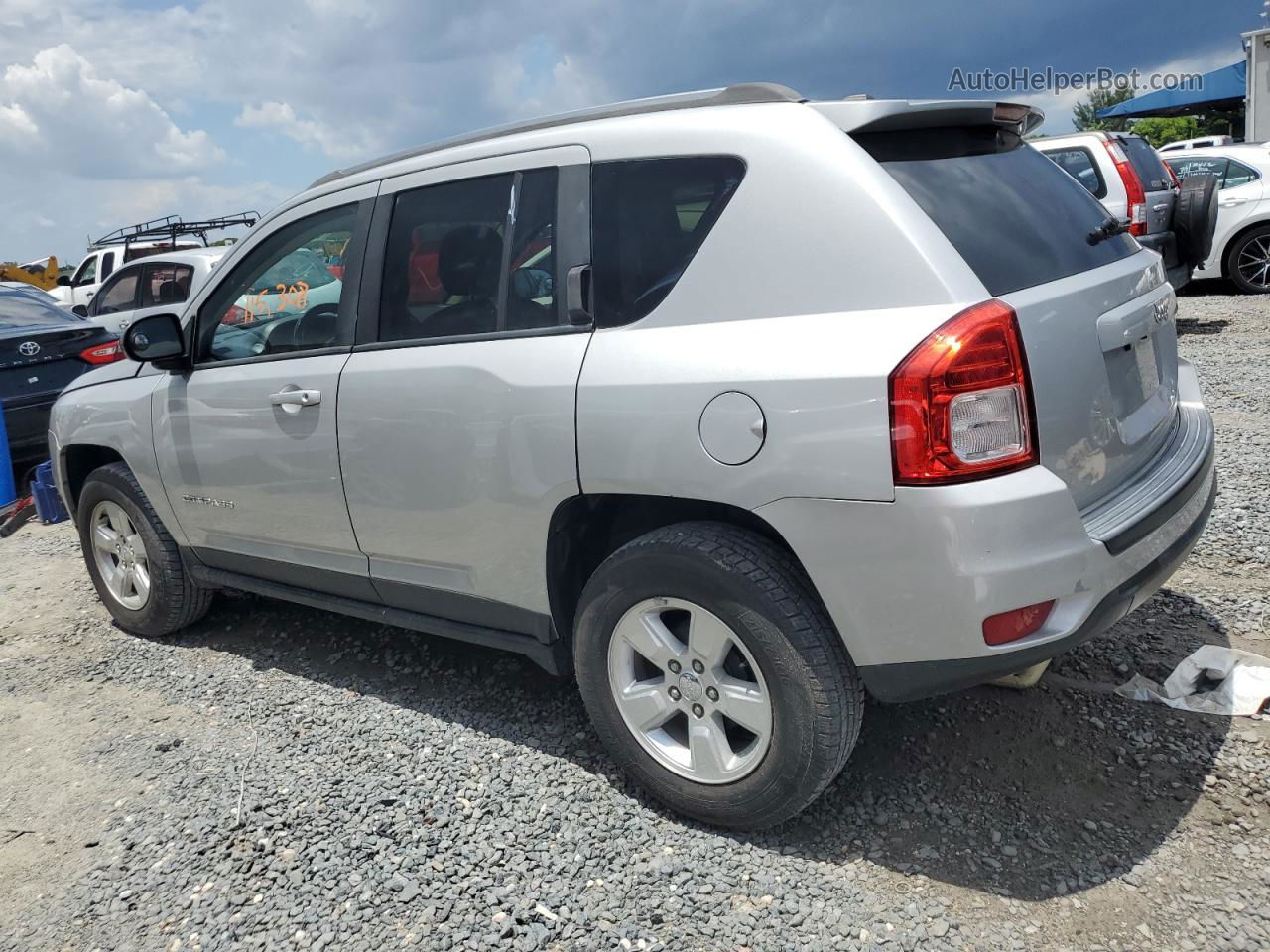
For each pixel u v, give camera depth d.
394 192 3.34
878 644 2.42
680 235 2.68
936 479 2.24
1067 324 2.45
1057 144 9.09
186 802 3.18
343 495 3.43
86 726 3.81
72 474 4.75
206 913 2.64
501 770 3.19
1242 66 26.08
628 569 2.73
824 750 2.51
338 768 3.30
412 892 2.64
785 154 2.53
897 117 2.53
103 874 2.85
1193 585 4.00
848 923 2.41
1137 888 2.45
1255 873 2.46
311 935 2.53
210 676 4.15
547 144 2.98
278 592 3.99
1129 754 2.96
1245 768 2.84
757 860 2.66
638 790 3.02
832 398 2.33
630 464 2.65
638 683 2.86
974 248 2.43
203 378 3.89
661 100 2.93
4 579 5.88
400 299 3.28
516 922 2.51
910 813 2.79
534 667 3.90
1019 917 2.38
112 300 11.30
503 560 3.05
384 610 3.60
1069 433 2.41
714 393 2.49
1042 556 2.27
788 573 2.54
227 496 3.88
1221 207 11.48
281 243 3.70
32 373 7.67
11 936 2.65
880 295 2.36
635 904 2.54
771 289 2.50
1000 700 3.29
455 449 3.04
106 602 4.75
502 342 2.97
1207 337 9.12
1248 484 5.07
